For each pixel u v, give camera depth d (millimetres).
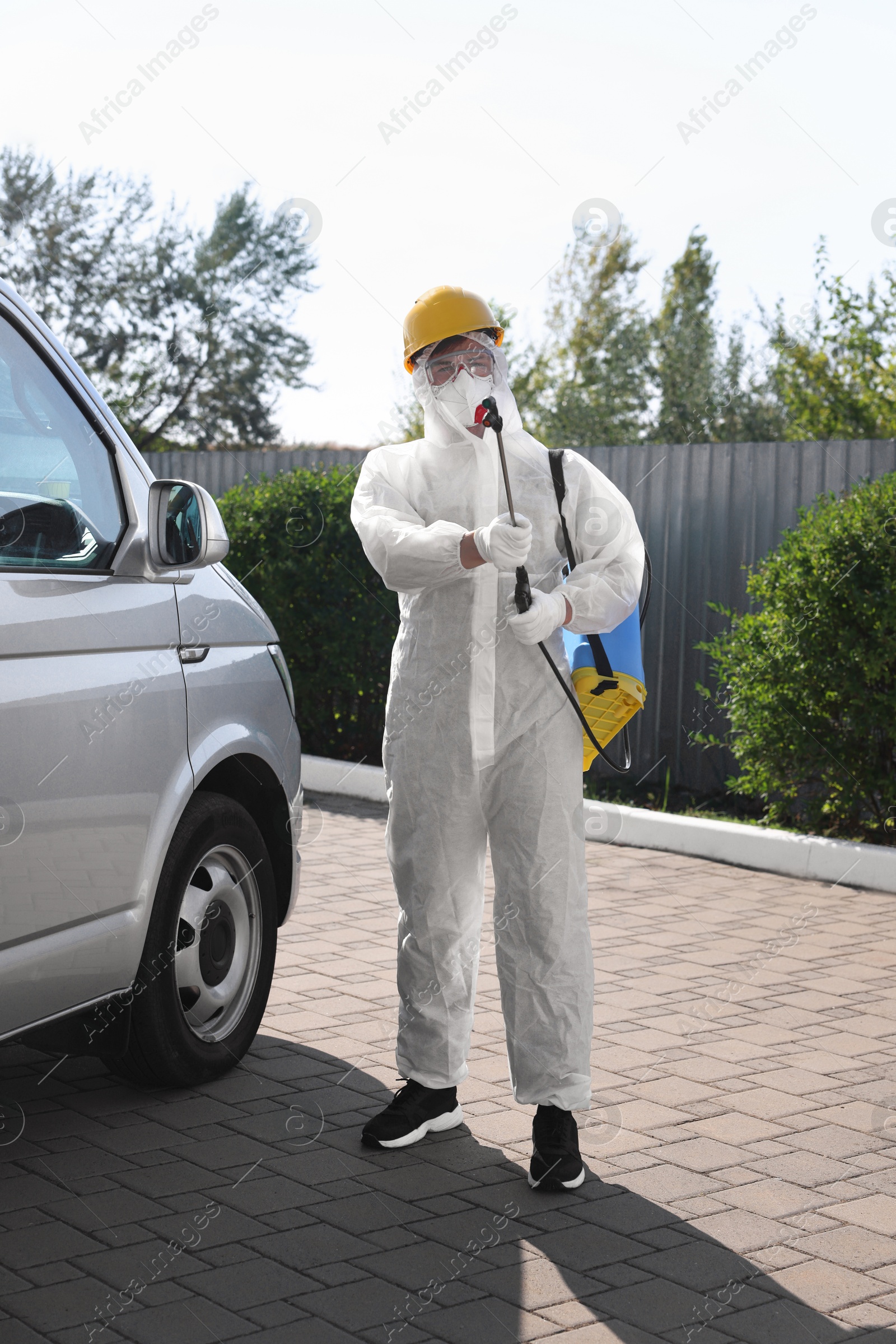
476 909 3650
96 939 3344
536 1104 3434
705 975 5234
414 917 3574
